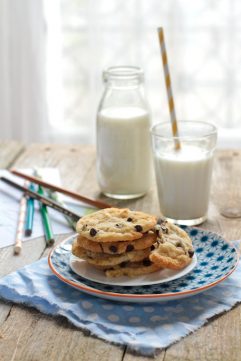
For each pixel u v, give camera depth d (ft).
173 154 2.90
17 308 2.35
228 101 5.53
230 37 5.32
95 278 2.40
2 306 2.35
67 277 2.41
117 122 3.08
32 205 3.05
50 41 5.40
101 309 2.30
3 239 2.80
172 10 5.18
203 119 5.63
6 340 2.19
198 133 3.08
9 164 3.58
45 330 2.23
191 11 5.31
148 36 5.32
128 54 5.36
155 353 2.12
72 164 3.57
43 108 5.46
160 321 2.25
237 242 2.73
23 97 5.42
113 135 3.10
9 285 2.41
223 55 5.41
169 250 2.41
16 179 3.36
